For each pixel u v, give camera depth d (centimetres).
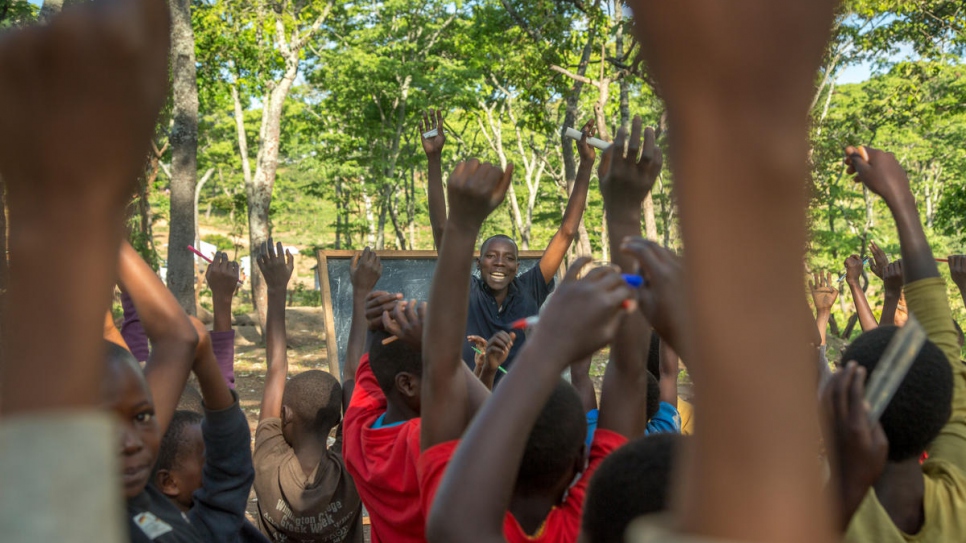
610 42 1884
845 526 115
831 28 47
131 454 147
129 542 155
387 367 248
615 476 131
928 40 1988
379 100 3069
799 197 48
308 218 5059
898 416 164
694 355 50
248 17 1964
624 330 189
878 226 4375
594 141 320
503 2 1892
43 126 52
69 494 55
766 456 49
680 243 49
